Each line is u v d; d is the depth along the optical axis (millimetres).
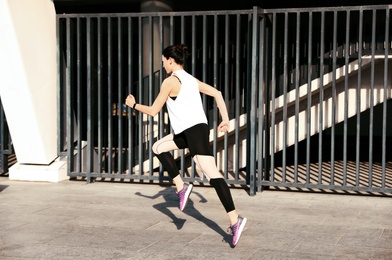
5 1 8203
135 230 5582
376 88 9102
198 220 6062
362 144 16859
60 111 8852
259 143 7812
